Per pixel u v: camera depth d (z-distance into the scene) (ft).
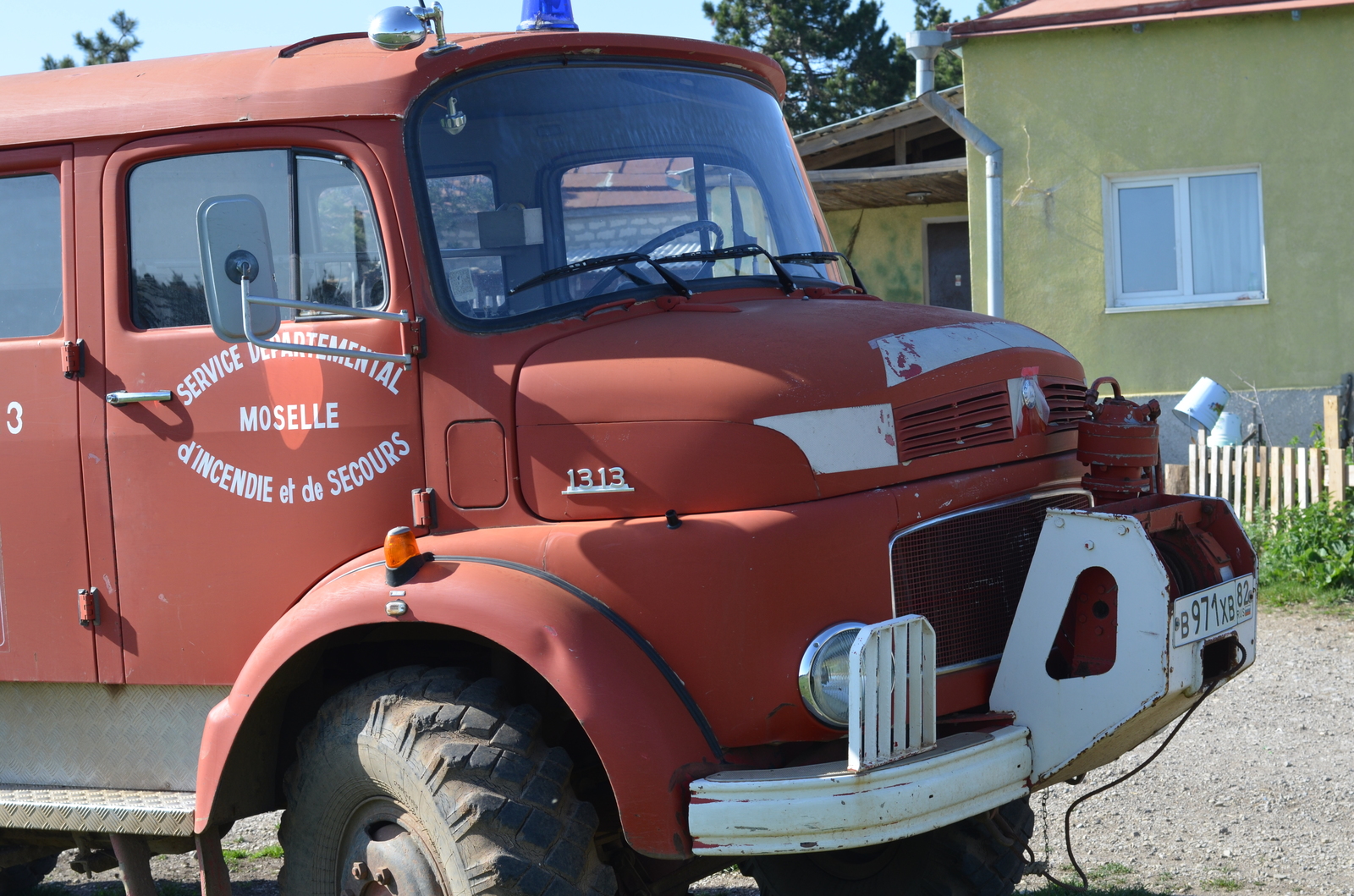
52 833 13.78
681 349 10.81
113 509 12.19
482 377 11.08
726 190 13.00
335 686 12.22
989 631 11.39
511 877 9.78
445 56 11.65
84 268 12.34
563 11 13.42
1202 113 39.24
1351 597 29.55
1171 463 39.60
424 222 11.37
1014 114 40.50
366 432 11.34
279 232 11.84
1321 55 38.32
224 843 18.81
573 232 11.87
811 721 10.15
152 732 12.37
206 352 11.87
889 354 11.01
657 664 10.10
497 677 11.07
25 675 12.62
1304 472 32.09
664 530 10.28
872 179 43.73
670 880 12.55
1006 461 11.59
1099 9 39.29
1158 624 10.29
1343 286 38.63
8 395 12.57
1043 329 40.75
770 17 119.55
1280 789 18.90
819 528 10.24
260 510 11.68
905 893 12.72
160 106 12.15
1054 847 17.19
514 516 10.93
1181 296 40.09
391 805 10.69
